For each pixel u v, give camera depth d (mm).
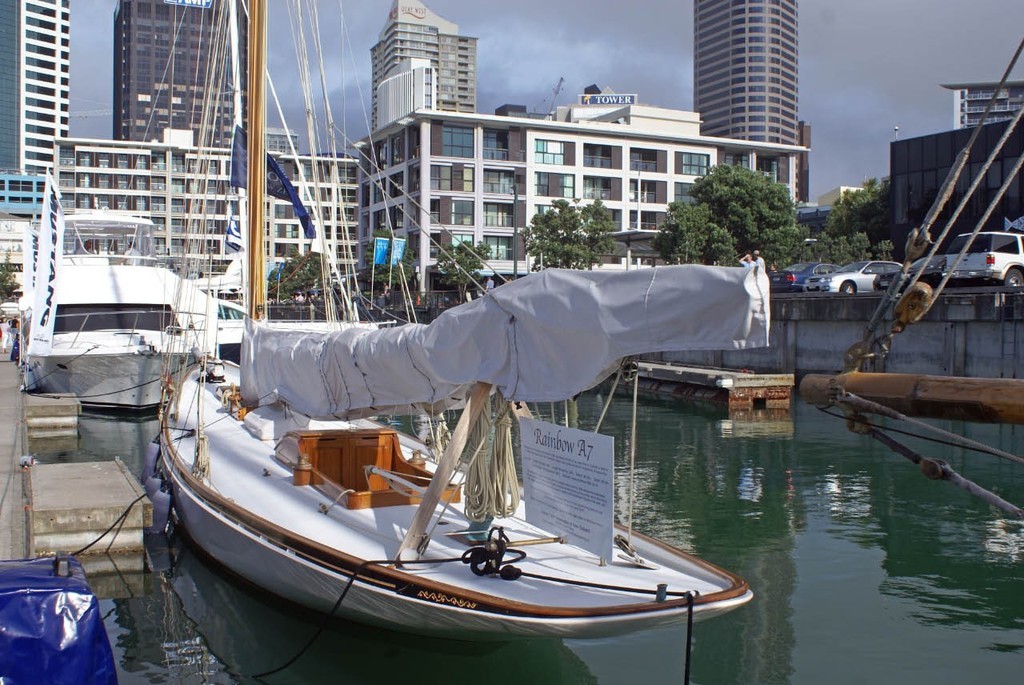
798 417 20547
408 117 50438
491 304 5285
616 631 5215
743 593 5195
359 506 7043
